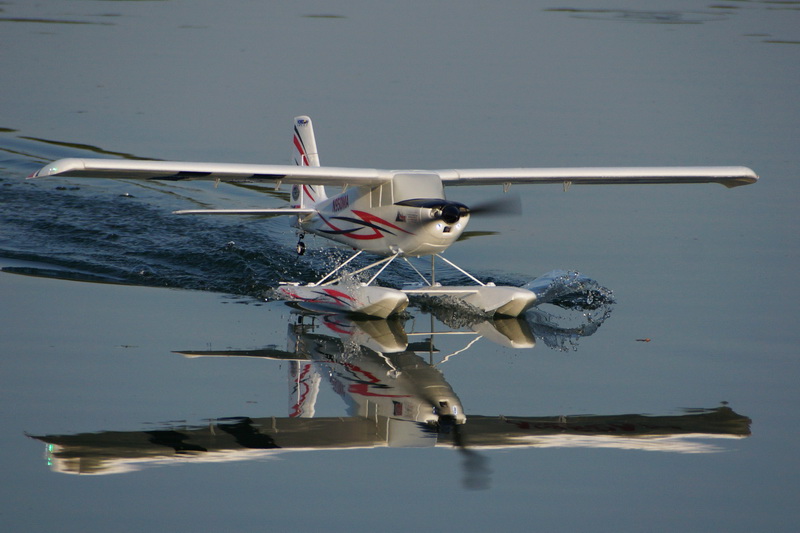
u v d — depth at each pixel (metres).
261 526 20.14
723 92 89.44
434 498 21.45
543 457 23.78
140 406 26.59
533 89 90.06
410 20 134.88
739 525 20.11
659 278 42.25
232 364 30.73
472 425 25.84
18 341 32.41
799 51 108.88
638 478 22.52
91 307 37.09
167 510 20.77
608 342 33.91
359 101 83.38
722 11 142.38
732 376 29.89
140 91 87.88
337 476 22.56
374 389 28.66
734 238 49.12
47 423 25.22
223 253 45.88
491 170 39.78
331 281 40.81
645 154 64.62
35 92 86.56
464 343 34.03
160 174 35.03
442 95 86.69
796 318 36.12
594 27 127.88
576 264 44.72
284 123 74.81
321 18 135.12
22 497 21.22
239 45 112.25
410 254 37.53
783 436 24.95
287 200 58.00
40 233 48.28
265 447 24.11
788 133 72.94
